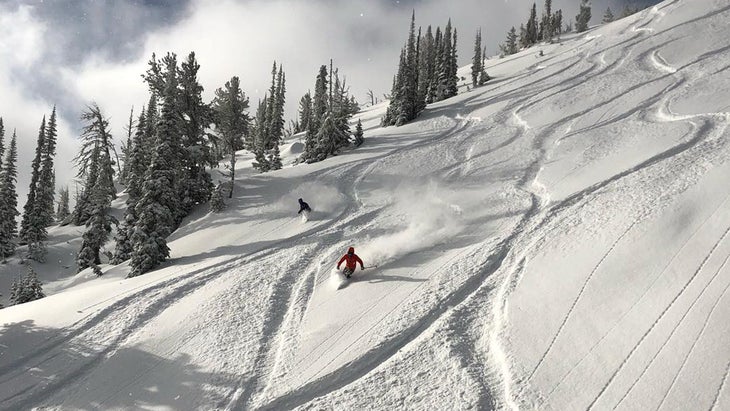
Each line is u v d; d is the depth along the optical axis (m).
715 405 6.48
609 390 7.23
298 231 18.78
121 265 23.69
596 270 10.00
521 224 14.69
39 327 12.65
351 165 28.02
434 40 77.50
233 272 15.09
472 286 11.30
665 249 9.84
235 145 28.41
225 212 23.61
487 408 7.45
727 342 7.31
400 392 8.14
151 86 28.28
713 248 9.40
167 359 10.63
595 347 8.10
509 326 9.22
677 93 26.52
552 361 8.08
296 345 10.43
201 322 11.94
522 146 24.77
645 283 9.16
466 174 22.53
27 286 24.83
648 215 11.30
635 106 26.47
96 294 14.63
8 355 11.45
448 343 9.10
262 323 11.61
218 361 10.24
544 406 7.23
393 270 13.22
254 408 8.64
